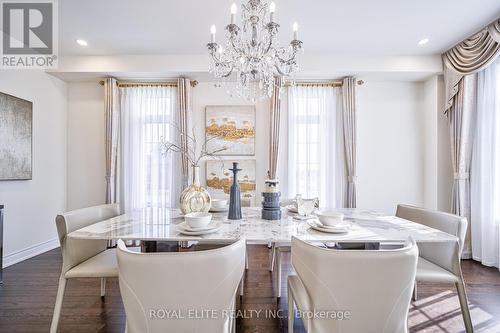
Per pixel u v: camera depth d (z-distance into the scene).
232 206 1.78
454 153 2.99
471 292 2.15
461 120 2.89
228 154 3.53
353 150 3.35
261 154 3.55
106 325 1.73
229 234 1.38
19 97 2.85
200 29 2.63
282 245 2.12
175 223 1.65
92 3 2.21
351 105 3.36
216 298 0.96
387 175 3.54
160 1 2.19
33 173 3.03
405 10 2.32
